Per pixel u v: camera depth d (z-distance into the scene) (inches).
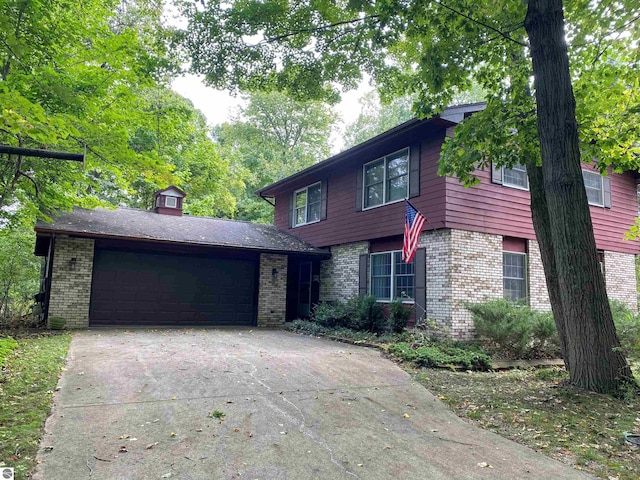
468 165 309.0
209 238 521.3
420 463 148.9
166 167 373.7
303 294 621.3
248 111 1263.5
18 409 178.4
